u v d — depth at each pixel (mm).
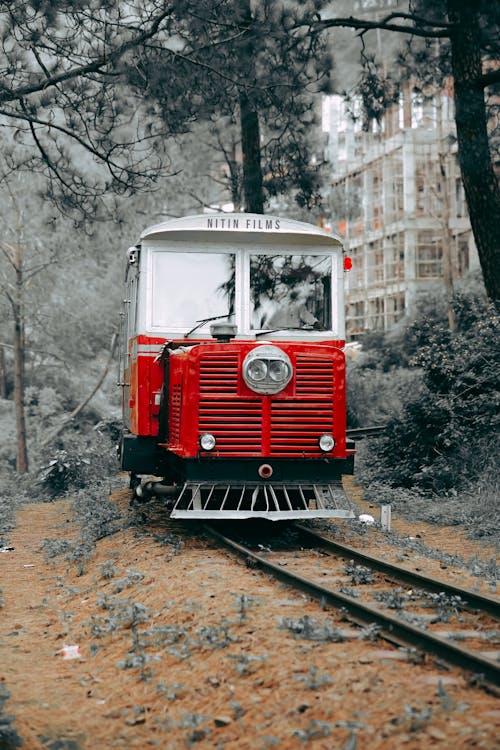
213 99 18016
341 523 12633
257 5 17250
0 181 21953
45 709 6199
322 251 11750
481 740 4809
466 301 20938
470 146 18906
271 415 10422
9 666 7230
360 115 22844
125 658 7016
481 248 19031
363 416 25656
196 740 5410
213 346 10422
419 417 17188
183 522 12477
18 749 5469
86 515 14852
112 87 17438
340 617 7309
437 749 4781
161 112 18328
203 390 10367
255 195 23344
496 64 22922
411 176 49656
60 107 17328
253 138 23250
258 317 11531
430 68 23609
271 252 11664
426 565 9906
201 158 31859
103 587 9445
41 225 31484
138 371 11555
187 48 17062
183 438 10352
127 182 18828
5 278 33625
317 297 11664
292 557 10109
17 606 9438
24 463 33344
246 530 11812
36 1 15578
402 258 51094
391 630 6773
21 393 33844
